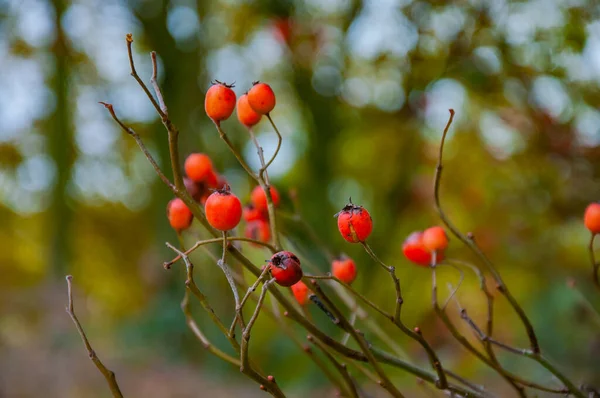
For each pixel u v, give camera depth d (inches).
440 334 171.2
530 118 123.0
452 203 197.8
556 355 128.0
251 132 47.5
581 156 120.7
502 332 167.0
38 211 308.0
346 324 42.8
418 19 125.3
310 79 212.5
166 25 224.5
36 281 303.4
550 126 121.0
